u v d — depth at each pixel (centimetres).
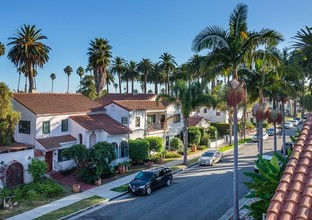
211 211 1995
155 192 2458
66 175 2934
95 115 3647
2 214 1958
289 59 2570
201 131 4662
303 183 669
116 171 3083
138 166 3397
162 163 3541
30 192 2280
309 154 759
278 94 3020
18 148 2597
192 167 3388
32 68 4766
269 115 2841
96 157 2694
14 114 2766
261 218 1319
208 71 1911
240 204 2111
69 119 3275
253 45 1811
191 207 2080
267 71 2445
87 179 2686
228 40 1834
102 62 5634
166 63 8088
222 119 6481
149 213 1981
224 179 2811
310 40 2845
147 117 4103
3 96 2703
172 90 3450
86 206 2103
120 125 3631
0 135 2712
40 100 3341
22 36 4641
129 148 3466
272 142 5262
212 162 3450
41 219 1869
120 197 2341
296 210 603
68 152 2716
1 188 2392
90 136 3241
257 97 2725
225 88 1861
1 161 2473
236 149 1827
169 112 4303
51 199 2264
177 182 2758
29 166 2555
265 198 1284
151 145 3666
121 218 1903
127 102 3909
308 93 6594
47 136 3050
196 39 1847
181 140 4378
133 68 8488
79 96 4034
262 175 1373
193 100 3416
